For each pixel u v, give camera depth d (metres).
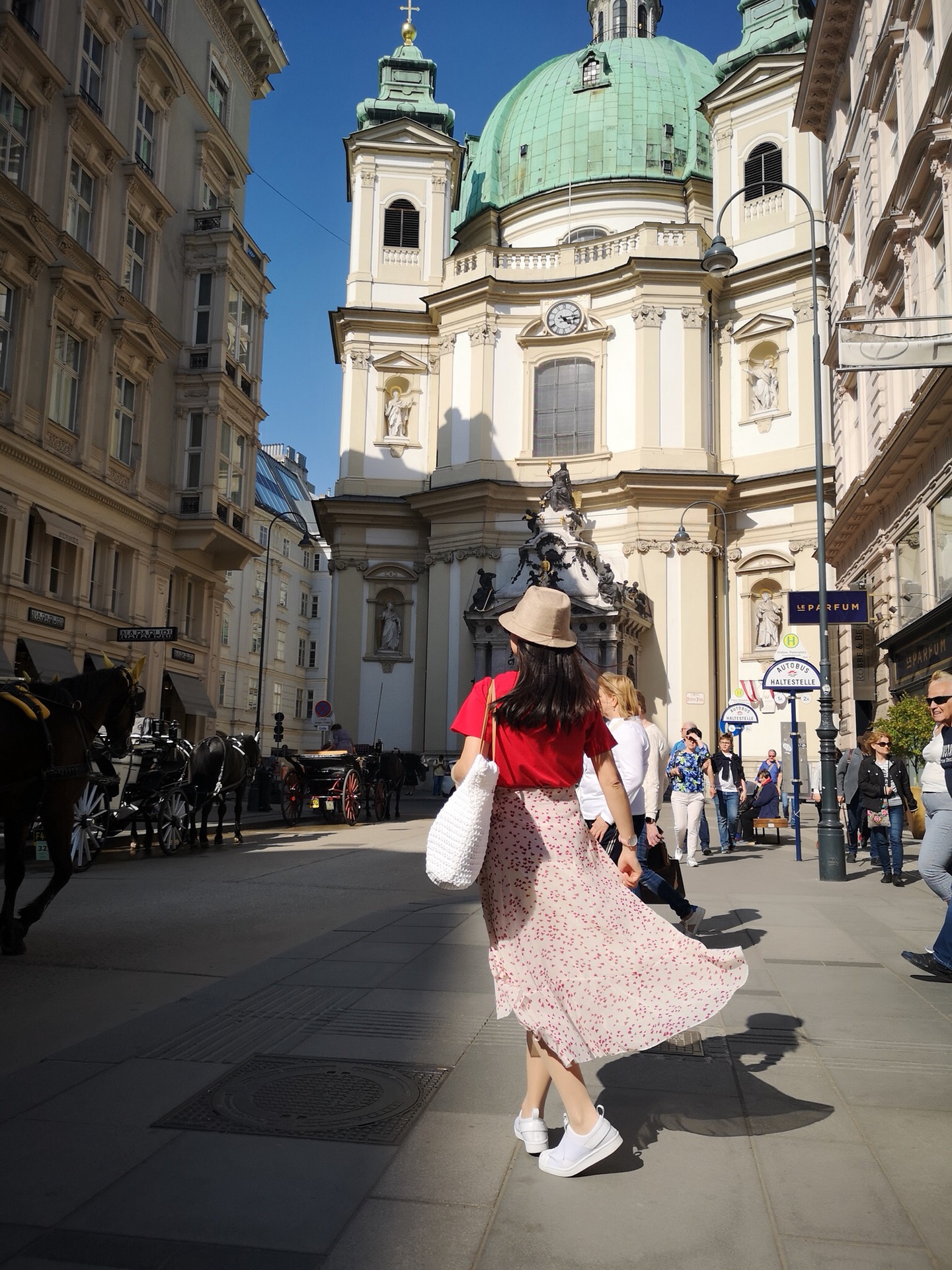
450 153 44.50
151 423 26.84
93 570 24.50
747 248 40.56
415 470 43.06
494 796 3.62
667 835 20.22
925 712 16.36
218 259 28.59
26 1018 5.46
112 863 13.89
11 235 20.56
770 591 38.72
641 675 37.75
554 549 36.09
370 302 43.72
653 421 39.25
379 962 6.92
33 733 7.27
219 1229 3.00
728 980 3.50
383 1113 3.99
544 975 3.45
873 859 14.69
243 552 29.75
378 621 42.47
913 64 18.12
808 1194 3.27
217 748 16.05
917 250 17.78
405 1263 2.81
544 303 41.44
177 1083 4.34
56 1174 3.38
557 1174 3.39
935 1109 4.09
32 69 21.64
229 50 32.31
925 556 17.86
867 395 22.88
